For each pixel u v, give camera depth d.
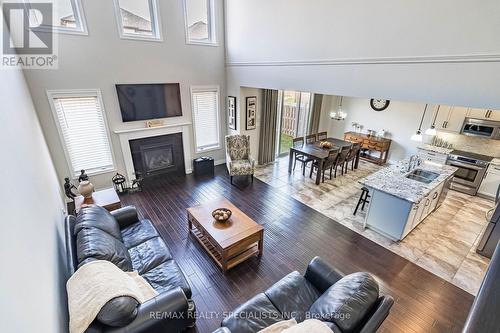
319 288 2.45
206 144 6.26
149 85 4.94
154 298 2.04
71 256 2.27
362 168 6.77
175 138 5.63
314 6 3.78
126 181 5.19
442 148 5.84
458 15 2.54
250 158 5.67
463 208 4.80
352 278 1.96
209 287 2.99
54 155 4.32
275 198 5.06
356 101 7.53
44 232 2.17
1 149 1.61
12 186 1.64
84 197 3.78
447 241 3.86
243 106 5.91
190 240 3.75
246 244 3.20
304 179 5.96
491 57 2.43
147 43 4.71
